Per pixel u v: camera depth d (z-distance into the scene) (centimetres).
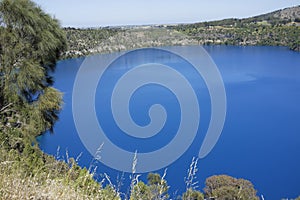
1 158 274
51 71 1096
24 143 494
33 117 920
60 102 1029
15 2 888
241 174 1555
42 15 975
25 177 230
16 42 911
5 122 763
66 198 207
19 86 900
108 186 242
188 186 238
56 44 1008
